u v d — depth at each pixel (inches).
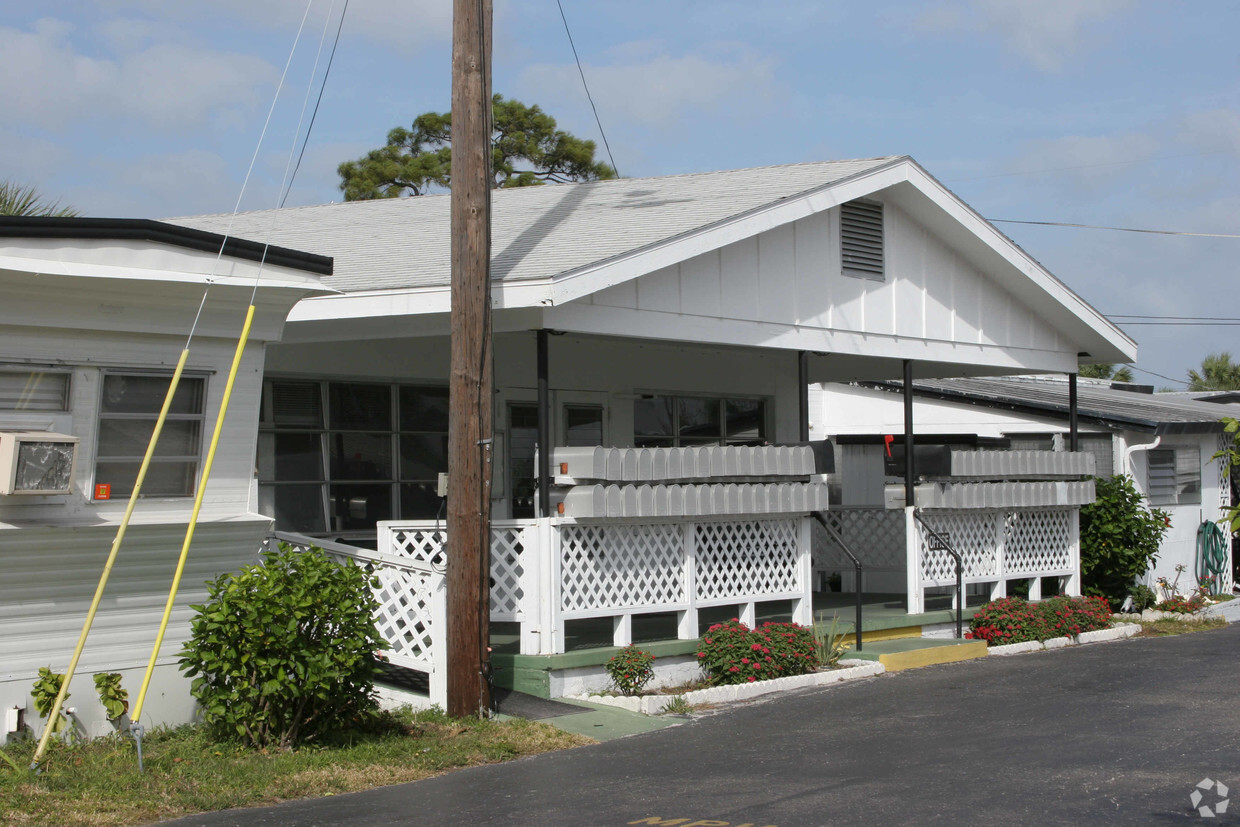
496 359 554.3
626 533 439.5
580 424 588.4
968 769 308.3
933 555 573.9
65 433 334.6
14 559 322.3
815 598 653.9
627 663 419.2
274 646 324.2
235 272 356.2
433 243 506.9
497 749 339.0
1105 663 501.4
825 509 507.2
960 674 477.1
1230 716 377.7
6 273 313.3
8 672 328.5
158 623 355.3
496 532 424.2
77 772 303.6
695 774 310.2
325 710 343.9
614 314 450.0
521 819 267.7
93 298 332.5
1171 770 303.9
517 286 407.8
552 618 415.2
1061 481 632.4
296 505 490.3
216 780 299.3
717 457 464.8
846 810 269.3
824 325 544.4
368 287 426.0
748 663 440.5
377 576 369.1
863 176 536.1
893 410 860.0
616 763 326.3
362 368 510.0
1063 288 650.2
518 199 611.5
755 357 671.8
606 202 560.1
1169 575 770.2
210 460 330.6
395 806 282.7
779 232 525.0
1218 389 1761.8
